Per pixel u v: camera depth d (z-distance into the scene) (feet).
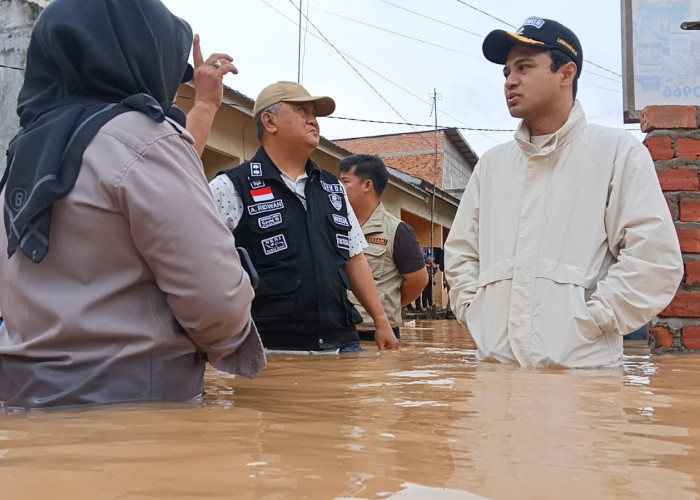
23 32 23.88
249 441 3.83
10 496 2.66
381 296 16.10
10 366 5.41
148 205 5.22
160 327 5.49
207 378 7.67
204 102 9.05
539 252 9.95
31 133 5.49
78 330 5.22
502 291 10.16
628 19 16.05
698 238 12.62
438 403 5.64
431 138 90.33
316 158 43.52
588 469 3.35
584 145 10.11
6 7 24.00
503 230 10.37
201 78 9.08
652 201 9.61
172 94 6.49
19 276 5.37
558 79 10.14
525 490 2.93
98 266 5.32
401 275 16.39
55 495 2.68
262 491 2.77
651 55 15.88
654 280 9.36
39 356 5.28
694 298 12.49
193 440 3.83
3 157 23.56
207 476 2.99
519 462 3.48
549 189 10.10
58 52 5.60
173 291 5.38
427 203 66.28
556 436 4.20
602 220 9.91
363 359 10.41
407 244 16.14
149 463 3.22
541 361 9.46
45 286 5.31
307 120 11.73
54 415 4.70
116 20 5.80
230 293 5.49
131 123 5.43
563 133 10.05
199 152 8.89
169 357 5.58
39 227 5.20
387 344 12.94
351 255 12.88
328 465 3.27
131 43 5.80
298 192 11.74
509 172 10.57
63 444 3.67
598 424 4.64
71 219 5.24
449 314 56.80
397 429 4.38
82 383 5.19
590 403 5.67
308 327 11.47
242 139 35.65
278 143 11.71
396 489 2.86
